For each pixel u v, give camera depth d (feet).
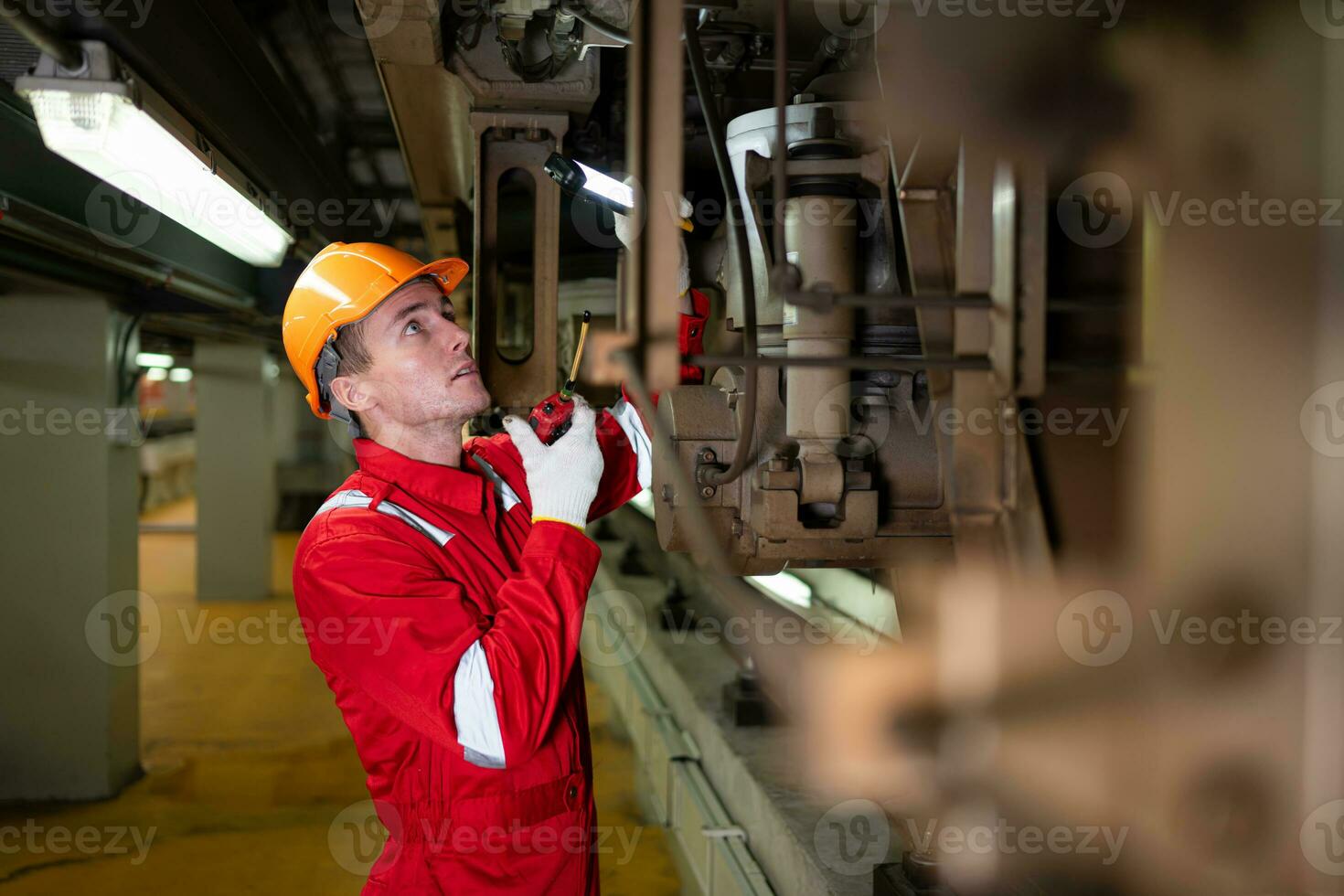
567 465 3.99
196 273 11.14
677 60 2.78
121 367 12.92
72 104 4.51
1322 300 2.82
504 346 11.78
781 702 7.13
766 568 4.28
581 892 4.28
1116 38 3.07
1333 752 2.90
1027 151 3.01
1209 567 3.06
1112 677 3.40
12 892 9.82
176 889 9.88
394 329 4.23
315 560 3.86
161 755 13.84
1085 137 3.10
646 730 10.25
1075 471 3.54
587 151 7.49
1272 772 3.01
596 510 4.98
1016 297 3.00
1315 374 2.85
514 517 4.69
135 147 5.33
